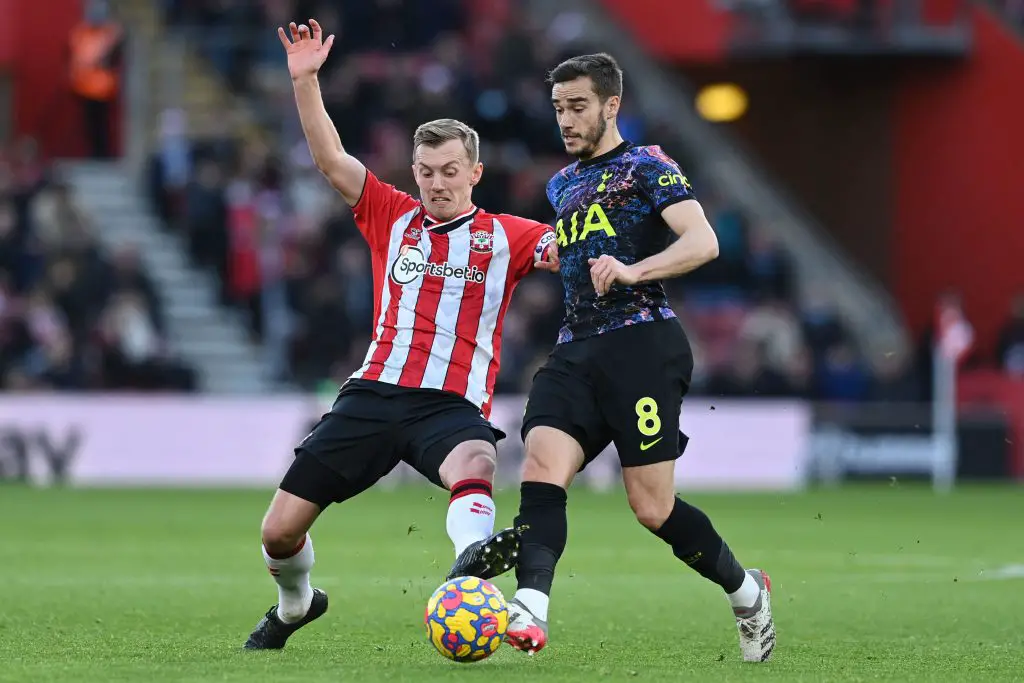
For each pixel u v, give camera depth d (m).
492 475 21.84
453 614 20.45
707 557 22.25
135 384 75.25
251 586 33.88
